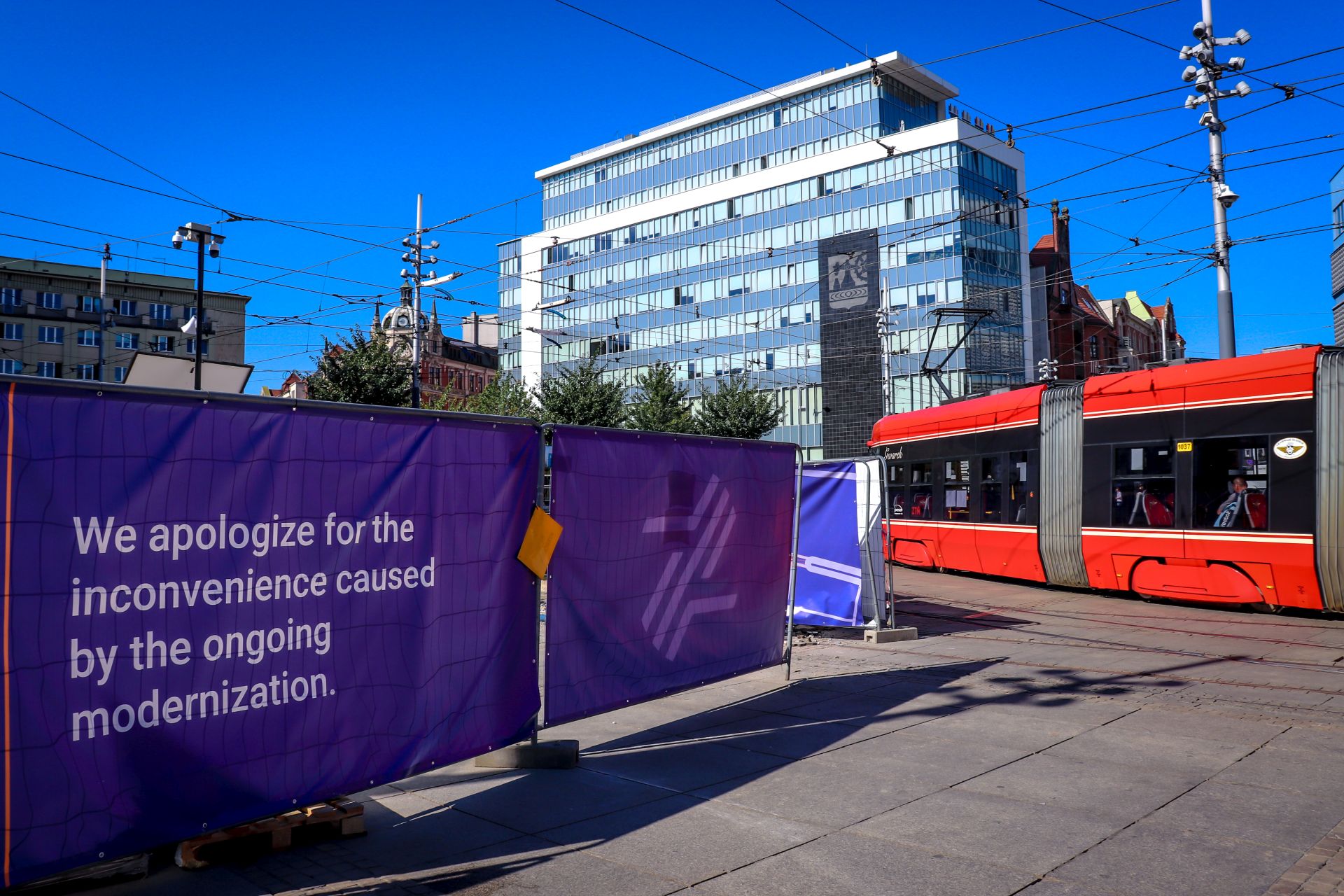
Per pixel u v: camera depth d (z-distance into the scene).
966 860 4.74
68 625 3.97
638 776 6.25
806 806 5.61
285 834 4.81
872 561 12.75
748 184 66.50
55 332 80.88
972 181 58.38
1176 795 5.74
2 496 3.80
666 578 7.41
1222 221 17.59
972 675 9.78
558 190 81.00
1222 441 14.31
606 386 35.75
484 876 4.55
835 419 61.81
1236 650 10.99
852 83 64.25
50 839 3.89
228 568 4.52
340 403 5.00
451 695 5.58
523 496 6.12
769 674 9.90
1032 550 17.81
